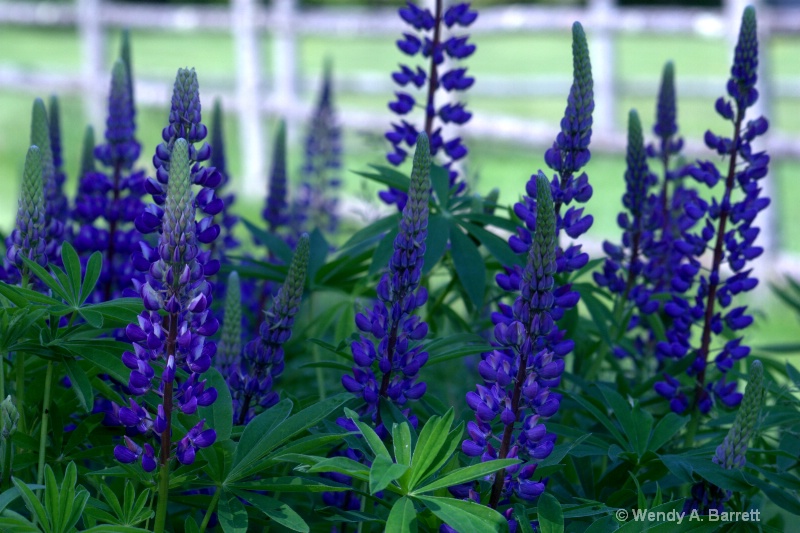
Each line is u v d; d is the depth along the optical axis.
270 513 1.89
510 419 1.88
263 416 2.05
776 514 2.66
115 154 2.73
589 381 2.71
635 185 2.82
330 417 2.27
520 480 1.92
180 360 1.85
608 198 16.28
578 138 2.34
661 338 2.93
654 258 2.93
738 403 2.59
